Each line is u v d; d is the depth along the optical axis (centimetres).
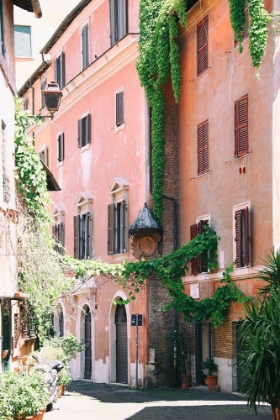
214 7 2717
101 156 3481
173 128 3052
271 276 1967
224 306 2594
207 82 2788
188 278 2916
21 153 2194
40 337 2514
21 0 2114
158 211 3003
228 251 2611
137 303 3044
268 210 2312
